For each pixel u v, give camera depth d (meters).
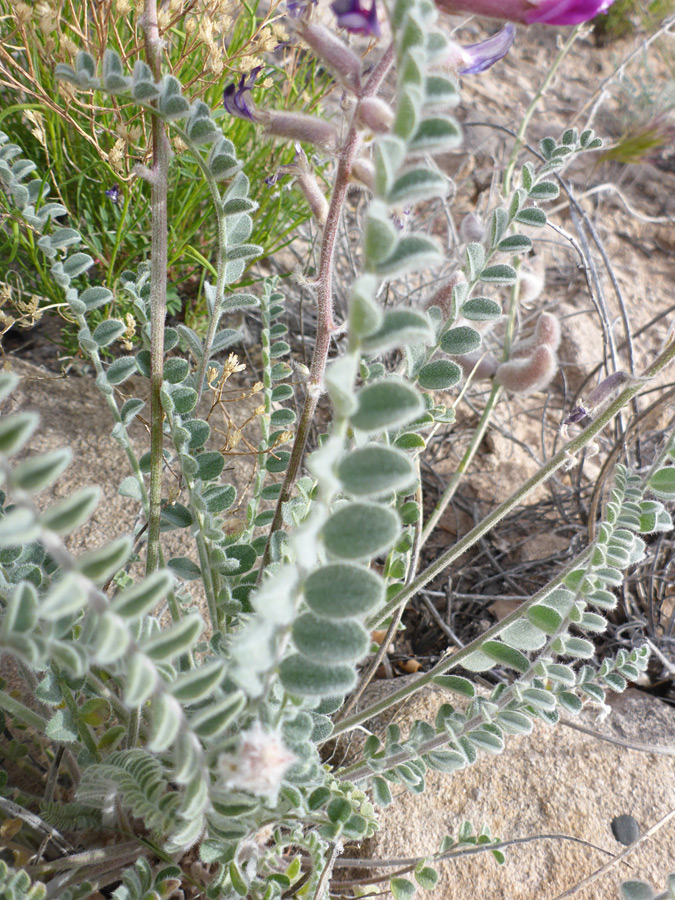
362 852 0.28
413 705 0.33
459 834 0.23
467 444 0.51
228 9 0.28
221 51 0.29
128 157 0.31
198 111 0.18
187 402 0.23
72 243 0.22
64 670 0.19
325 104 0.51
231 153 0.19
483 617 0.41
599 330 0.60
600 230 0.72
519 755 0.31
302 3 0.18
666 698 0.37
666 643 0.38
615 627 0.39
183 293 0.51
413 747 0.21
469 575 0.43
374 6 0.17
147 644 0.11
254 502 0.29
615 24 0.98
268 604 0.10
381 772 0.21
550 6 0.17
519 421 0.54
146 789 0.17
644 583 0.40
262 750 0.12
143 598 0.10
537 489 0.49
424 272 0.54
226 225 0.22
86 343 0.23
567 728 0.32
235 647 0.11
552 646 0.21
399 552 0.24
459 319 0.24
